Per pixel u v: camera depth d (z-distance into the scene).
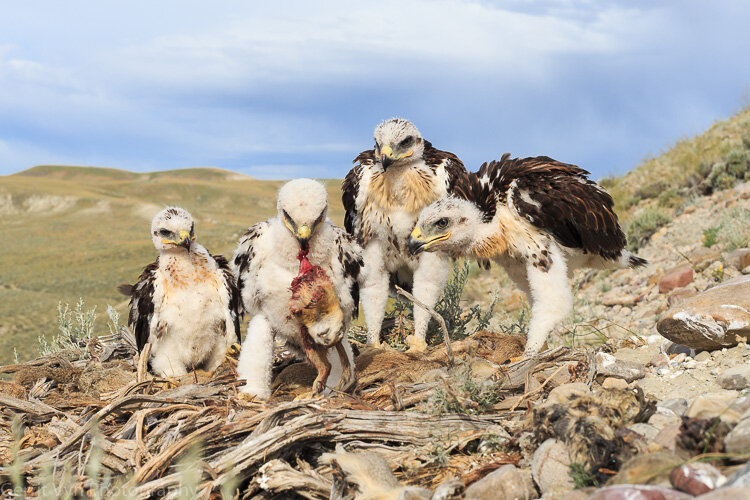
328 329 4.63
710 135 19.83
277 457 4.17
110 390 6.07
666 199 15.96
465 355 5.54
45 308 27.17
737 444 3.12
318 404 4.48
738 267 8.57
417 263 7.16
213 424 4.36
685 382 5.07
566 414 3.74
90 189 95.94
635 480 3.03
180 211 6.48
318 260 5.01
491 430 4.26
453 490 3.48
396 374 5.62
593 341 7.12
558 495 3.35
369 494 3.60
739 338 5.32
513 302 11.38
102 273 35.94
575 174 6.50
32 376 6.24
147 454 4.32
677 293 8.57
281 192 4.89
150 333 6.36
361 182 7.13
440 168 7.01
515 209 6.15
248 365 5.14
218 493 4.03
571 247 6.36
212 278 6.46
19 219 71.44
